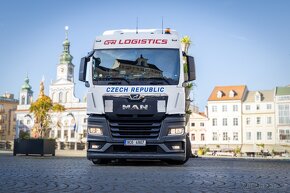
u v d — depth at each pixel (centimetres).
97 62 1104
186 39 2377
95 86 1085
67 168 977
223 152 7750
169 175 779
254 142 8181
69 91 10406
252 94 8550
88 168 981
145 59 1096
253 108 8300
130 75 1082
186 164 1259
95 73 1095
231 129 8375
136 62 1094
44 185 590
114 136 1065
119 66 1094
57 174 785
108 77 1086
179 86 1077
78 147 5738
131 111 1059
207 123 8544
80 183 622
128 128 1062
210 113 8556
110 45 1120
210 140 8475
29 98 11538
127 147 1063
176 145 1059
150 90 1066
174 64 1092
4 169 927
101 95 1077
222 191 539
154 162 1355
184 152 1066
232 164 1298
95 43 1131
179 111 1063
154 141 1052
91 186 583
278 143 8000
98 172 843
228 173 840
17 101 12062
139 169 954
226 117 8438
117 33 1170
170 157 1054
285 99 8056
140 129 1059
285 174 822
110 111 1065
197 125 8619
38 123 5888
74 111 10175
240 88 8638
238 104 8381
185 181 668
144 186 589
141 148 1060
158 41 1118
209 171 898
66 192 515
